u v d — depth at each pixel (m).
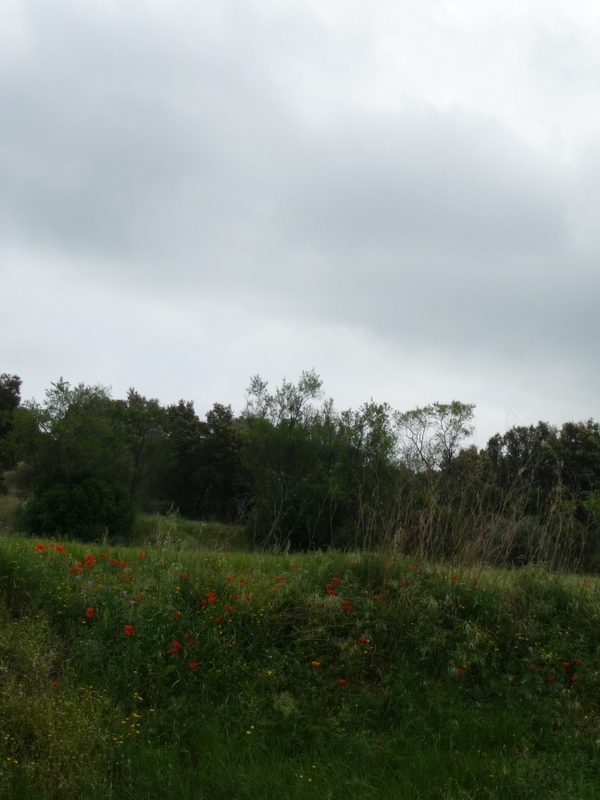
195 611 7.30
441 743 6.14
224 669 6.57
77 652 6.33
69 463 26.06
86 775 4.87
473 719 6.46
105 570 8.18
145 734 5.61
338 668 6.98
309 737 6.00
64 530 24.19
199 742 5.65
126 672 6.19
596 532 9.87
